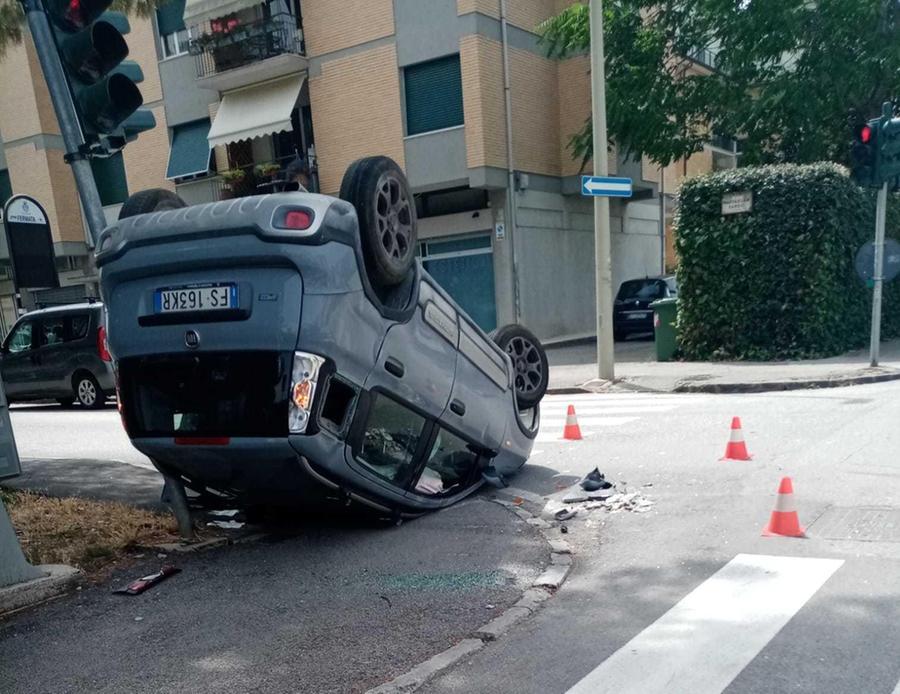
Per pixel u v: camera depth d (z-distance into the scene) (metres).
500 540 5.39
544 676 3.53
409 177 20.28
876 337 11.96
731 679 3.39
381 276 5.15
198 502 6.16
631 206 27.16
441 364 5.89
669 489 6.42
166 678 3.65
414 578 4.77
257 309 4.70
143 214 5.25
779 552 4.82
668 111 20.09
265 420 4.77
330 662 3.74
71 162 5.36
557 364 16.86
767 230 14.00
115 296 5.23
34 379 15.39
